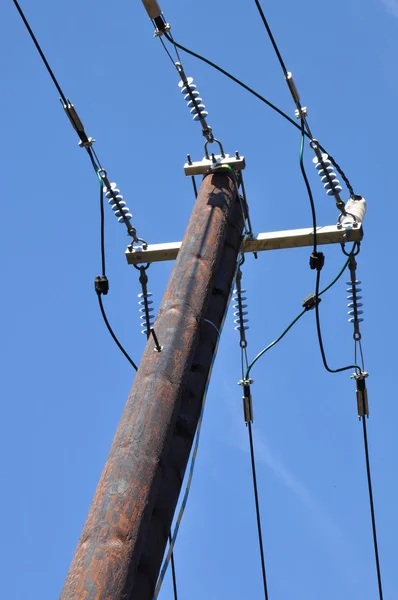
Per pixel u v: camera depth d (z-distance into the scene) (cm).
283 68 1298
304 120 1326
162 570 987
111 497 933
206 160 1343
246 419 1573
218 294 1211
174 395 1050
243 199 1371
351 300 1526
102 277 1366
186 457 1046
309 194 1320
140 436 995
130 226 1436
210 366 1139
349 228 1402
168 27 1316
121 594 866
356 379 1570
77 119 1339
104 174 1402
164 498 995
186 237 1240
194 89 1338
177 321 1127
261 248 1400
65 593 856
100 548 888
